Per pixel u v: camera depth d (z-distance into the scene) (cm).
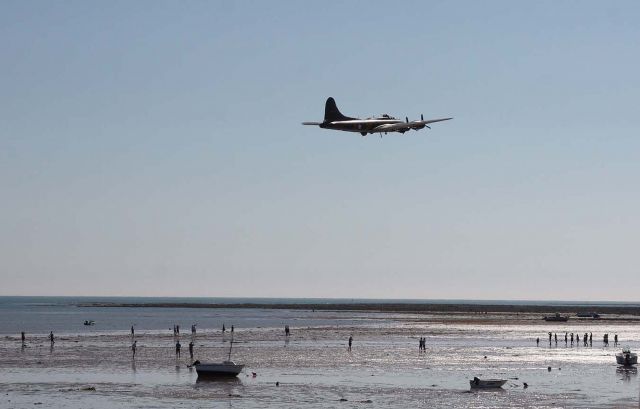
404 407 8806
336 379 11012
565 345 18025
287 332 19988
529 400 9312
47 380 10619
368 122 10444
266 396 9450
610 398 9506
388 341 18588
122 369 11956
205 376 10969
